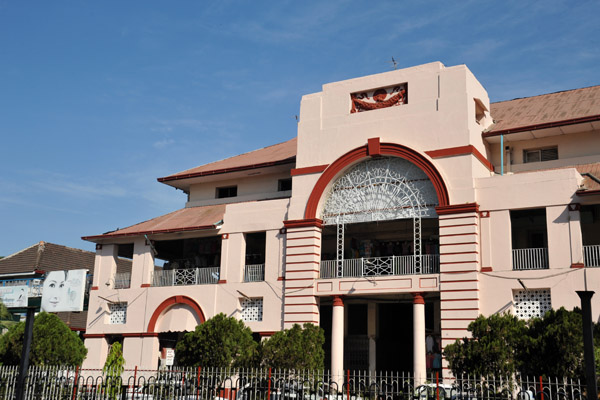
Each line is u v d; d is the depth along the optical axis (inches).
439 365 1149.1
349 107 1242.6
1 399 905.5
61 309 1583.4
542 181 1047.6
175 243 1577.3
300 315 1190.3
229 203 1462.8
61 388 884.6
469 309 1046.4
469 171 1097.4
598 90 1301.7
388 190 1170.0
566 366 722.8
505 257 1050.1
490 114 1339.8
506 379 757.9
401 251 1238.9
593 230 1143.0
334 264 1218.6
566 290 993.5
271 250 1264.8
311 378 947.3
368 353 1266.0
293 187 1259.8
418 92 1173.7
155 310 1352.1
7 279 1774.1
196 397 823.1
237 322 1042.1
